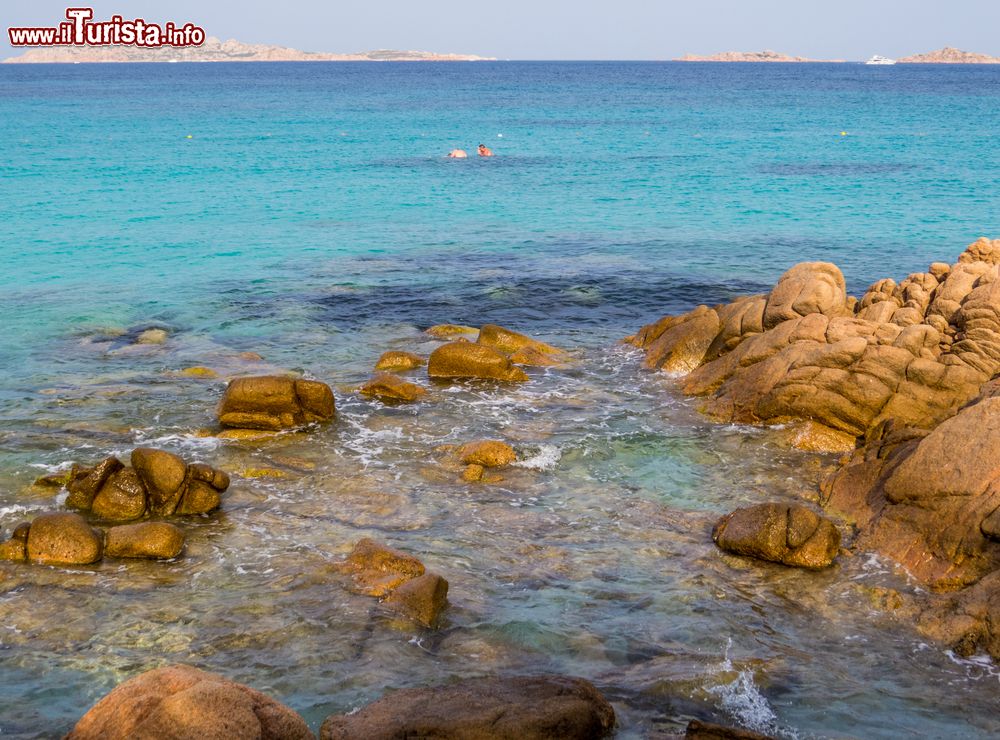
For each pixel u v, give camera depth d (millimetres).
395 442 19672
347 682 11719
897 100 153625
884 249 38969
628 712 11203
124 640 12547
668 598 13883
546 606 13602
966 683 12047
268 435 19844
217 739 8422
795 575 14578
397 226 43844
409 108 133125
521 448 19234
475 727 9961
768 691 11742
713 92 184250
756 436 19984
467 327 28094
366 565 14383
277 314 29328
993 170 62656
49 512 16219
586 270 35438
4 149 72500
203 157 69188
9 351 25219
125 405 21422
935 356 20312
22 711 11094
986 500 14422
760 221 45281
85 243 38938
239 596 13672
